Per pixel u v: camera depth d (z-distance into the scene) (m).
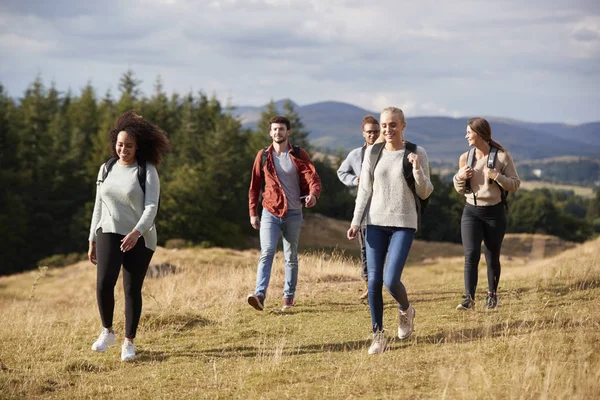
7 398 4.36
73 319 7.73
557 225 101.06
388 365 4.66
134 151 5.44
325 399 4.05
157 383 4.69
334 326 6.37
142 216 5.30
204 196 59.06
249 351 5.58
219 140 71.12
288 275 7.44
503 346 4.80
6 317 8.39
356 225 5.26
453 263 26.98
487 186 6.61
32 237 60.03
